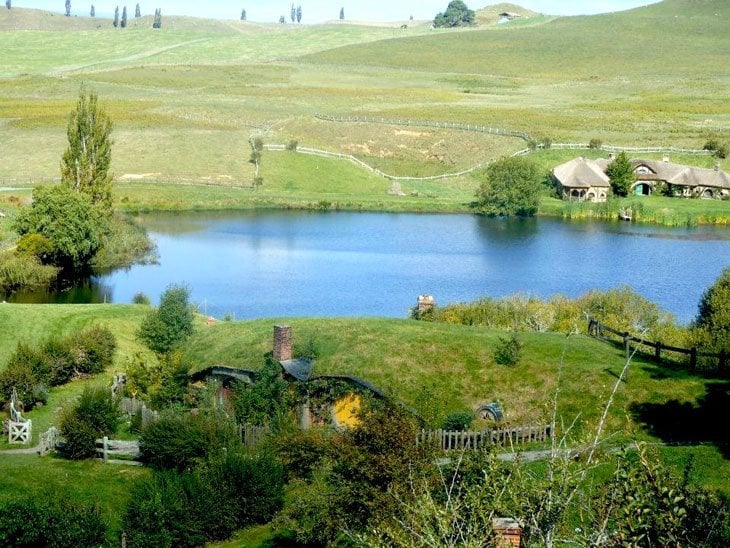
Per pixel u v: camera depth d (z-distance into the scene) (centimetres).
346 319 5359
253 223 12606
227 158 16200
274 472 3491
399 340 4828
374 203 14238
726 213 13625
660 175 15438
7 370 4941
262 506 3419
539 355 4638
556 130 18850
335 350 4788
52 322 5991
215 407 4122
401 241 11456
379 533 2300
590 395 4262
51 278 8775
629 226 13112
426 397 4075
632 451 3209
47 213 8919
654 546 1761
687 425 3975
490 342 4791
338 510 2873
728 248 11212
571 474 1886
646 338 5141
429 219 13412
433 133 18562
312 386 4350
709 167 16312
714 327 4966
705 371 4481
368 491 2838
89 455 4050
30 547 3088
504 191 13950
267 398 4306
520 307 6112
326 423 4294
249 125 18775
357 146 17988
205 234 11638
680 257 10556
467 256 10525
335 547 2944
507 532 2250
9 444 4325
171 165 15625
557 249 11050
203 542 3319
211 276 9156
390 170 16975
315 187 15362
